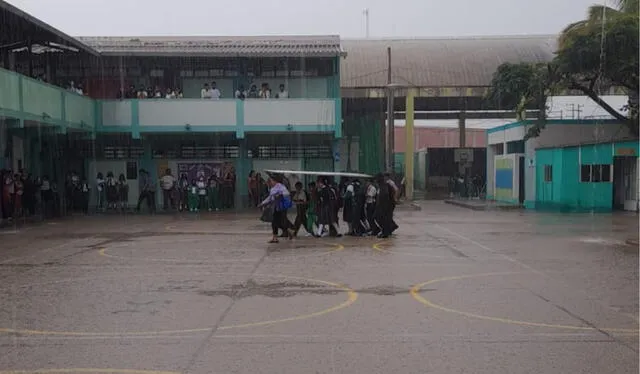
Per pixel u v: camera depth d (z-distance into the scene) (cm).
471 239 1528
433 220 2147
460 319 701
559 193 2605
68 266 1112
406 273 1016
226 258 1203
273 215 1474
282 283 930
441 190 4366
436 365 539
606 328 660
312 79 2775
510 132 3105
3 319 714
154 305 783
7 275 1017
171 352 582
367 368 532
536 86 2650
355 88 3391
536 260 1162
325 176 1641
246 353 577
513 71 2709
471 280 950
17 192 2186
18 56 2442
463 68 3516
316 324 682
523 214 2428
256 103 2602
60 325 685
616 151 2467
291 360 555
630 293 847
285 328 665
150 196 2642
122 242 1492
